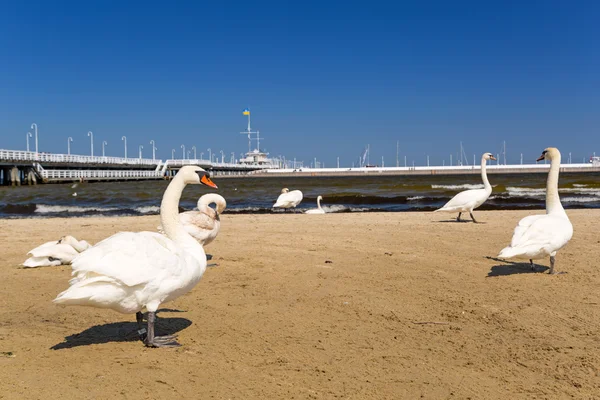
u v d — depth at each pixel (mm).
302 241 12164
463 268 9086
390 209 26719
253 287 7953
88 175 78000
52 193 42281
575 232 12664
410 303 7000
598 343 5445
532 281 8102
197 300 7301
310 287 7887
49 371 4766
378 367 4922
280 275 8703
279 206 24547
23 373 4691
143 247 5086
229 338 5738
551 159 9211
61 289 8023
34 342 5582
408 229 14023
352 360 5090
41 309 6922
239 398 4301
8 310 6867
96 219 18156
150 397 4289
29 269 9555
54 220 17859
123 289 4941
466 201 15594
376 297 7297
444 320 6293
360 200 32562
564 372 4777
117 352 5301
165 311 6812
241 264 9656
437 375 4742
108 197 36969
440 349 5363
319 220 16859
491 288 7715
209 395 4344
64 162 78562
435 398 4312
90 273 4961
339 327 6062
